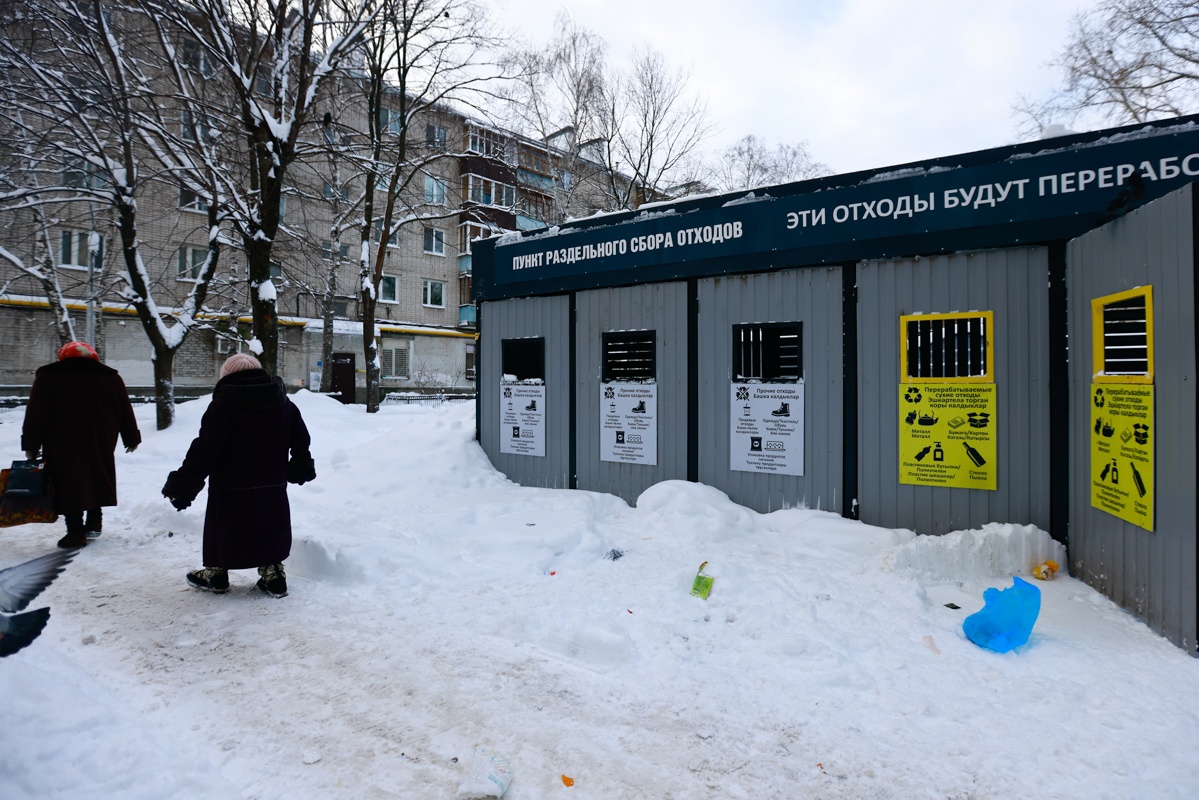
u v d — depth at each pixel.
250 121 10.83
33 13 10.63
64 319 15.80
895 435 5.26
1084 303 4.38
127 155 12.11
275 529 4.25
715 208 6.07
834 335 5.53
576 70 23.92
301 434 4.44
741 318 5.99
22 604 2.21
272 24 11.75
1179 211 3.22
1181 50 14.10
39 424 5.18
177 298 23.14
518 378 7.55
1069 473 4.61
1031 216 4.72
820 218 5.54
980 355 4.94
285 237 17.89
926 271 5.14
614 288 6.78
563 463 7.17
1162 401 3.41
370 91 17.97
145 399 22.73
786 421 5.75
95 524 5.77
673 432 6.40
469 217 26.48
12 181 13.97
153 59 13.31
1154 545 3.52
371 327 19.12
